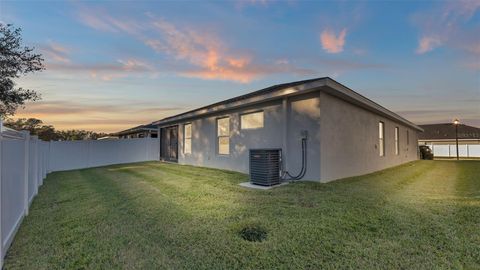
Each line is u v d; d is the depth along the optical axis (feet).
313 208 15.43
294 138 25.44
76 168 45.93
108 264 8.98
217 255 9.56
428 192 20.18
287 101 26.03
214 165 37.35
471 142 96.27
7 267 8.89
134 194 20.31
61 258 9.48
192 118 42.88
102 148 50.37
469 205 15.94
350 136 28.60
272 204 16.51
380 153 38.01
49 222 13.74
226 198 18.35
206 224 12.89
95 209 16.08
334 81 22.26
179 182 25.63
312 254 9.53
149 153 58.23
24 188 14.90
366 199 17.61
